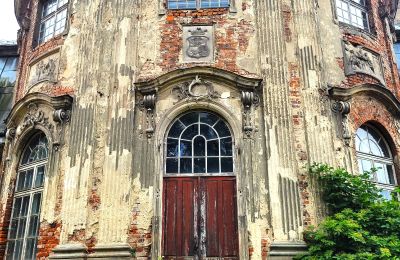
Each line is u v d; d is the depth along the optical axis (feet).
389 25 41.29
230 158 28.73
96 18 32.24
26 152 34.42
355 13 37.42
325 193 27.35
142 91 29.45
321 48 32.37
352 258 22.58
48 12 39.42
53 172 29.84
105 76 30.04
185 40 31.30
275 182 27.25
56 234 28.12
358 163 31.86
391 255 22.91
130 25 31.32
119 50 30.58
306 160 28.30
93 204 27.17
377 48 36.50
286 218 26.50
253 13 32.04
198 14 31.99
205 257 26.73
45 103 32.60
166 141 29.17
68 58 33.19
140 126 28.99
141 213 27.02
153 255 26.11
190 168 28.66
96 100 29.50
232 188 28.04
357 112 32.09
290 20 32.14
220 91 29.60
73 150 28.63
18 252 31.45
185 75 29.66
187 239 27.12
